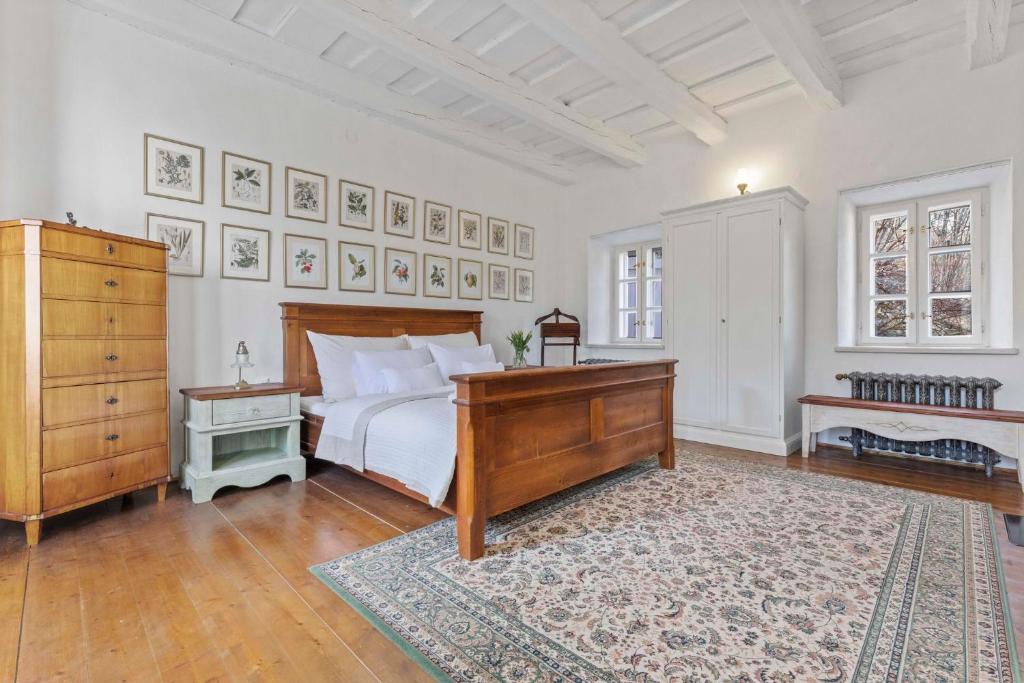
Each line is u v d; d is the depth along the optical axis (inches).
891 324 156.5
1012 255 129.0
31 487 85.0
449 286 187.9
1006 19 111.3
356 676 53.1
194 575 75.4
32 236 85.7
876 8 121.2
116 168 112.8
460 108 176.4
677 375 179.3
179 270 122.0
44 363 86.9
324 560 80.5
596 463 108.1
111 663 54.9
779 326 152.9
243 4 119.3
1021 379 128.2
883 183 147.5
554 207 233.3
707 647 57.2
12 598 68.4
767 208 155.5
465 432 80.7
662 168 201.5
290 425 124.5
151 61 117.8
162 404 107.8
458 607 66.3
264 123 137.5
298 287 144.8
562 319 236.7
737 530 91.4
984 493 112.7
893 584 71.3
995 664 53.7
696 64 144.3
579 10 118.7
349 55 141.1
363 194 160.6
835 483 120.6
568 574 75.1
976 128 132.9
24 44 101.6
